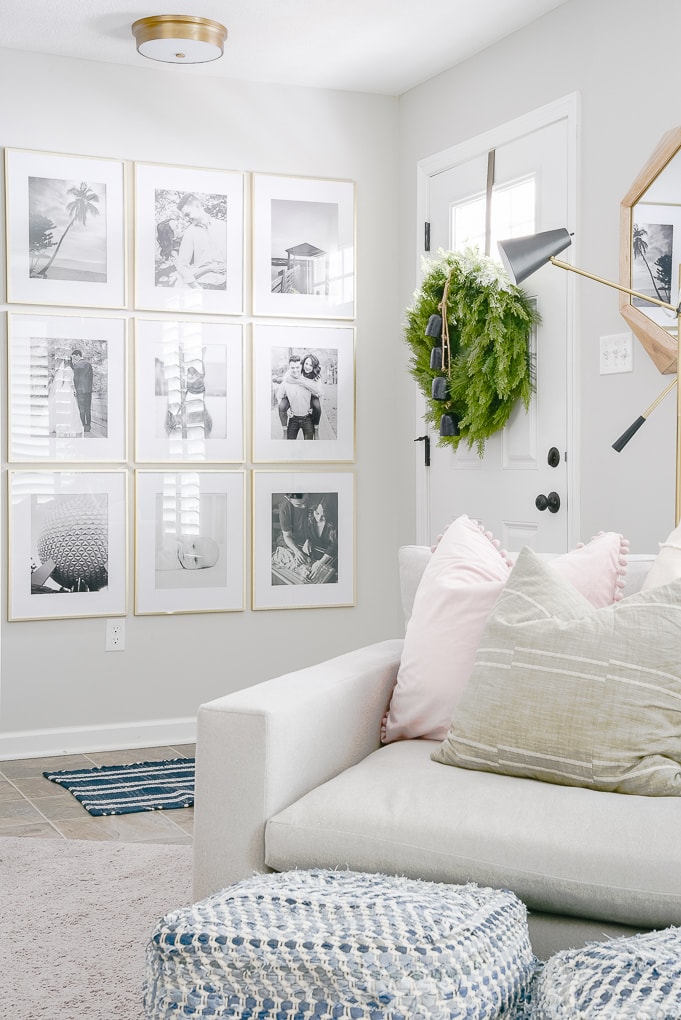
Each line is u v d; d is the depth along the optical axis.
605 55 3.37
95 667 4.19
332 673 2.26
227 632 4.37
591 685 1.92
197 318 4.28
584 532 3.49
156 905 2.61
